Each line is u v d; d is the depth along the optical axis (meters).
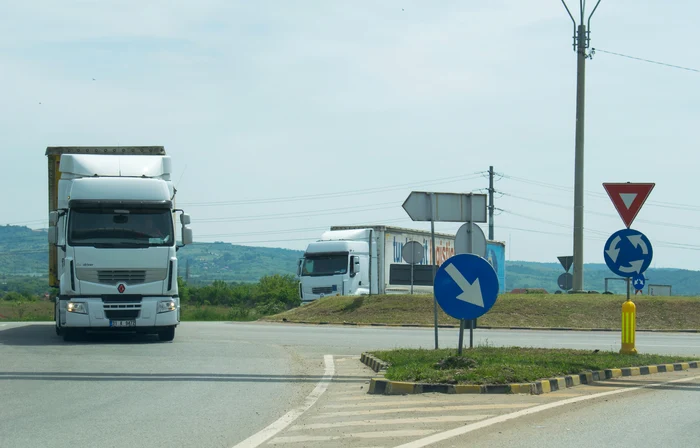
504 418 9.69
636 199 16.11
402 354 15.50
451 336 25.06
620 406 10.77
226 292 88.62
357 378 13.80
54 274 23.11
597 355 15.60
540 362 13.77
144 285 19.92
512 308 33.34
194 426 9.27
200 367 14.95
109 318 19.69
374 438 8.56
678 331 30.77
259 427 9.22
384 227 42.91
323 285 41.28
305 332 26.16
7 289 122.81
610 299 34.00
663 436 8.77
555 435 8.77
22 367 14.55
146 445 8.22
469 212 16.27
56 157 23.44
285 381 13.32
